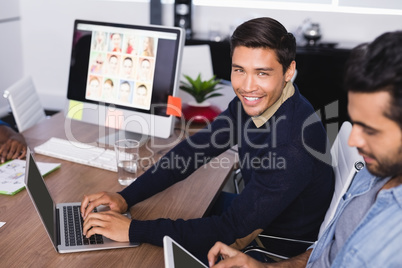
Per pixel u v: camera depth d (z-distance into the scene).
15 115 2.21
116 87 2.00
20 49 4.87
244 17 4.45
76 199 1.52
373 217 0.89
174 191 1.62
